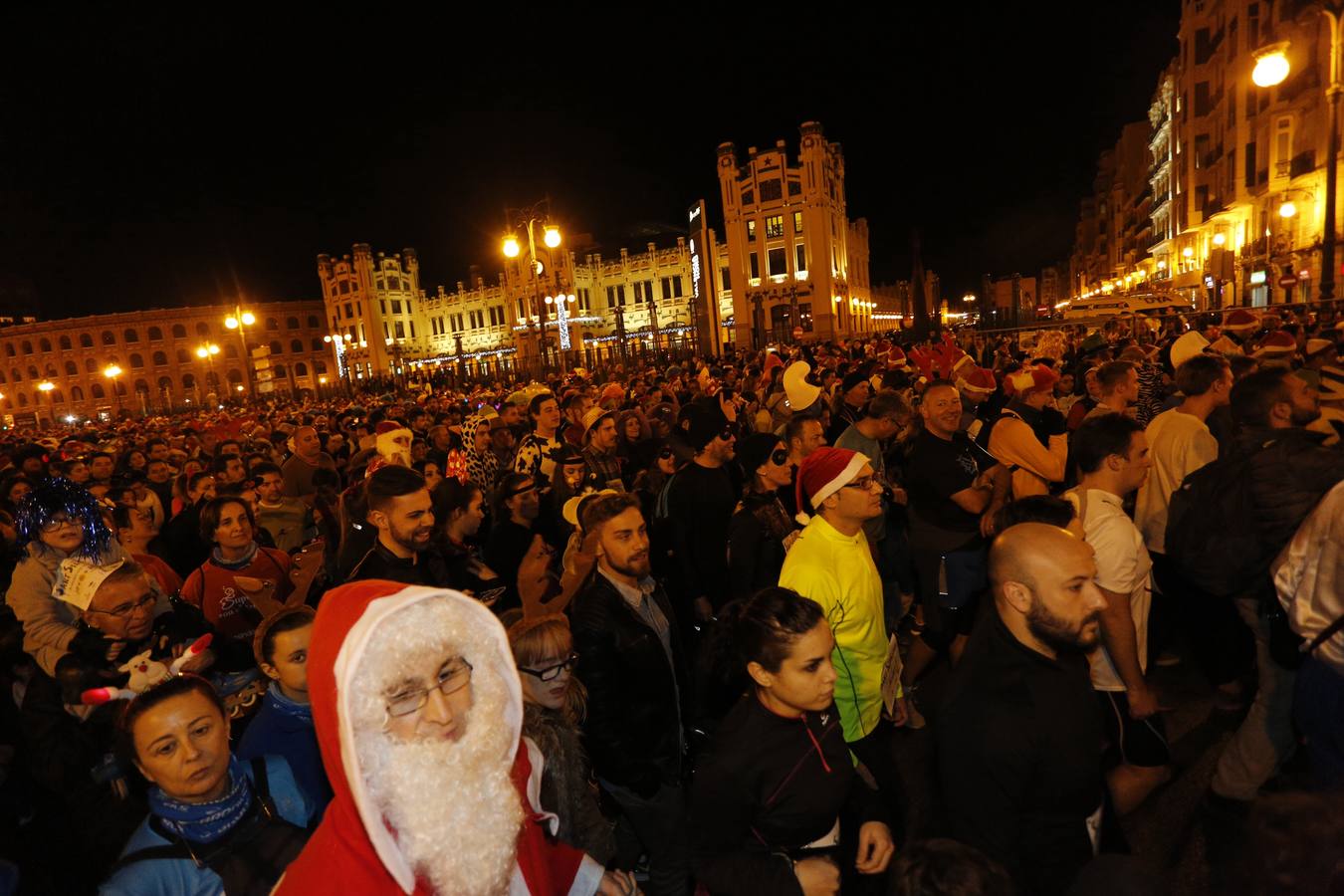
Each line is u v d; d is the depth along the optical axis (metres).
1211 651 3.96
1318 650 2.24
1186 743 3.85
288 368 90.94
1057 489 5.43
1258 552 3.00
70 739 2.91
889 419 5.09
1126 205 70.62
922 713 4.45
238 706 3.26
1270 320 12.48
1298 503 2.91
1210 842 3.05
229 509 4.07
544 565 3.25
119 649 2.96
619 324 42.78
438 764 1.36
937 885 1.45
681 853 2.91
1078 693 2.08
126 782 2.56
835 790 2.20
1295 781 2.90
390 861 1.28
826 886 2.12
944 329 27.03
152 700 1.84
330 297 86.25
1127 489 3.10
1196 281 39.88
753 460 4.05
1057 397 8.74
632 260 73.94
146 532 5.58
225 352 88.62
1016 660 2.07
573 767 2.49
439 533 4.21
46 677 3.18
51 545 3.63
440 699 1.38
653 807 2.87
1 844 3.26
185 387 87.50
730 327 62.62
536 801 1.74
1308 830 1.02
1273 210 31.86
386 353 83.81
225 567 4.13
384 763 1.35
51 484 3.69
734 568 4.00
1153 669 4.71
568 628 2.66
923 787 3.52
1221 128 39.31
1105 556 2.91
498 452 7.61
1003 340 20.59
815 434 4.59
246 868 1.87
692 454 4.71
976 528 4.24
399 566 3.46
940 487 4.25
